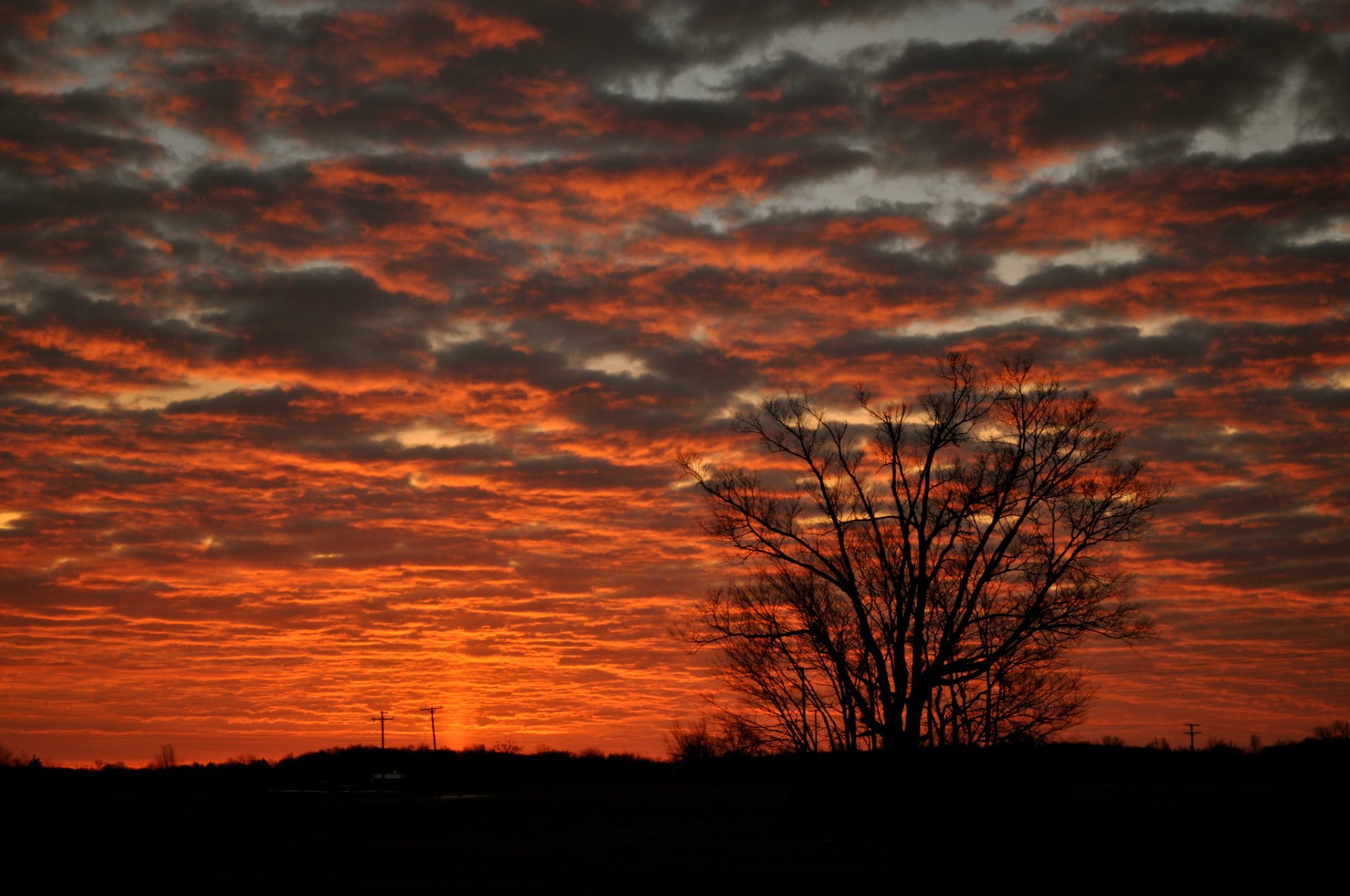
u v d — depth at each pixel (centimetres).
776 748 4003
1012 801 3953
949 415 3984
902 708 3841
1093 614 3694
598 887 2745
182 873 3153
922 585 3862
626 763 10156
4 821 5328
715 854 3481
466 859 3469
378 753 10400
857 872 2931
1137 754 9025
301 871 3170
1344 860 3112
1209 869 2897
